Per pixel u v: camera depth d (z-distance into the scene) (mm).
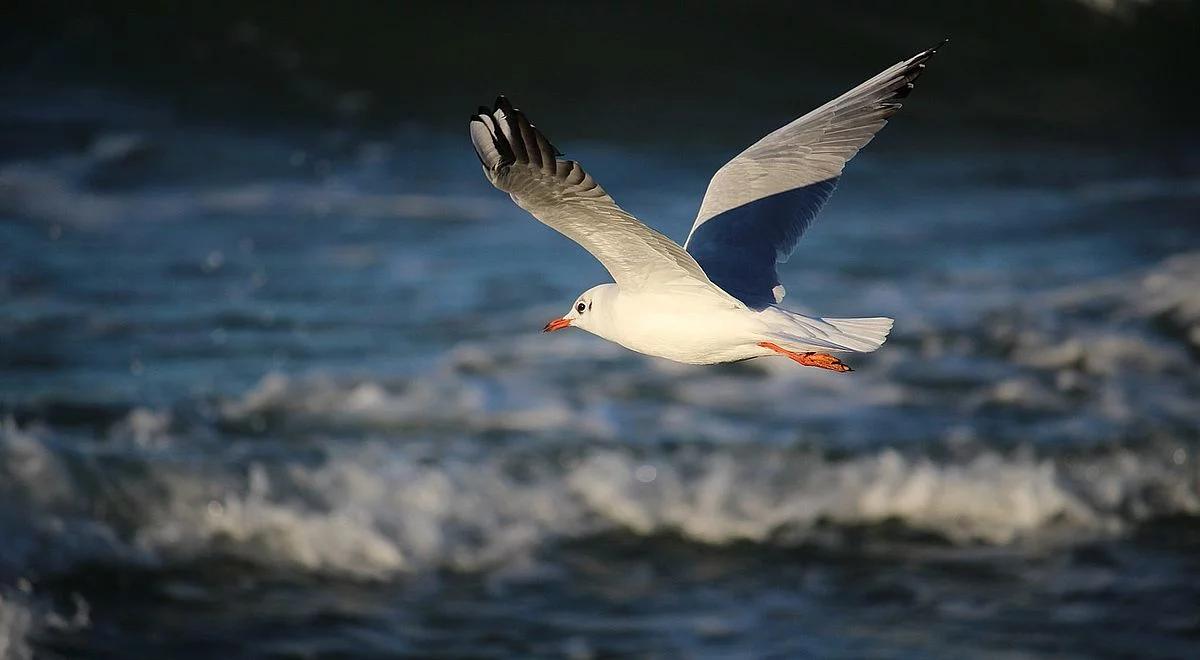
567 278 19141
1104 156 28109
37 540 11961
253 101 27781
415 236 20984
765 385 15797
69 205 21641
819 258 20312
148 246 19969
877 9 32844
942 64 32094
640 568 12227
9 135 24672
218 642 10828
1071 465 13977
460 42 30453
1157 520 13258
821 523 13023
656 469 13617
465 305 17984
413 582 11891
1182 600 11750
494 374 15797
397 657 10711
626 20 31641
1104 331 17484
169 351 16125
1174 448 14344
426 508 12852
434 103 28656
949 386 15859
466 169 25016
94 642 10758
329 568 12078
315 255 19906
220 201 22406
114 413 14305
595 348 16688
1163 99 31781
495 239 20906
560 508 13039
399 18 30750
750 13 32312
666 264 7023
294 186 23422
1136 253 20953
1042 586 11977
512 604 11578
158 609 11305
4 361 15500
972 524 13102
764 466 13766
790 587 11969
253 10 30172
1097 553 12602
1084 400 15602
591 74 30297
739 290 7816
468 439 14180
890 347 16906
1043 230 22266
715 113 29391
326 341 16641
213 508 12586
